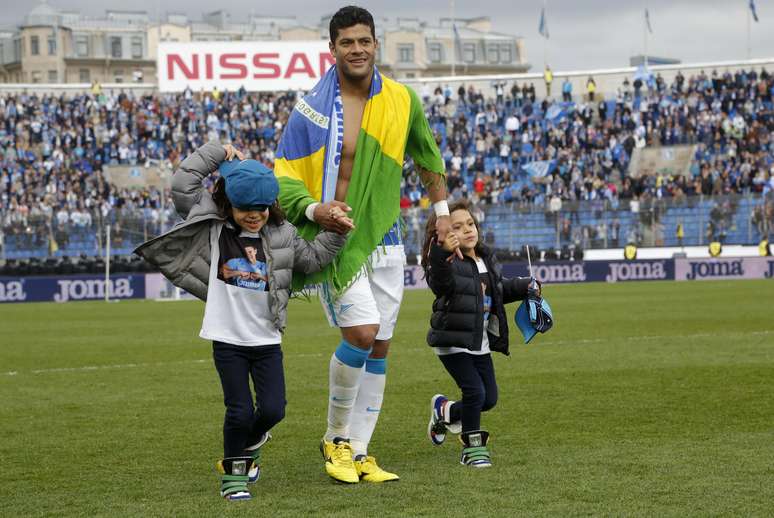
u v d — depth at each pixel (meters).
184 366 13.04
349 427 6.36
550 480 5.90
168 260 5.66
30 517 5.33
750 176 41.25
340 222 5.81
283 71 49.28
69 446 7.49
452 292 6.45
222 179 5.66
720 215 37.50
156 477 6.35
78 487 6.08
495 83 53.97
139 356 14.45
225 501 5.58
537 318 6.79
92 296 33.97
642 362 12.12
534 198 42.47
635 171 45.19
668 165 45.03
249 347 5.66
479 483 5.88
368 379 6.43
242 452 5.71
